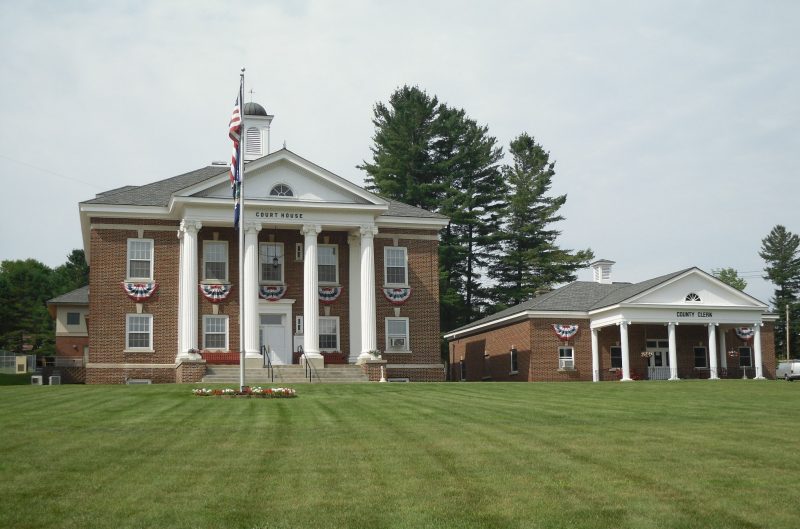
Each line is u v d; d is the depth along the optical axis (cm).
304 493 1416
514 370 5675
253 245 4528
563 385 3803
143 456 1681
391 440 1878
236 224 3516
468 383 3934
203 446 1794
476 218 8269
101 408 2453
